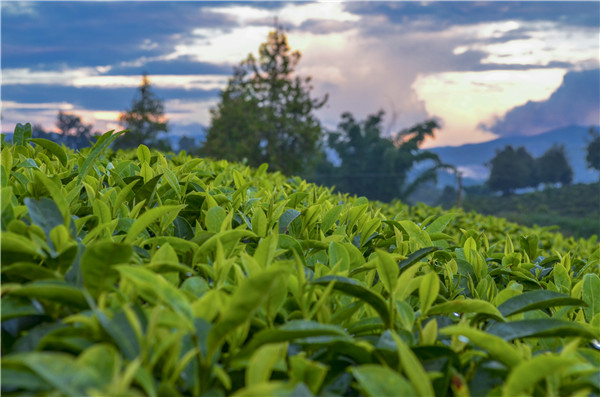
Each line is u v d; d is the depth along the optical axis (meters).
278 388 0.83
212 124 45.06
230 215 1.63
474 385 1.12
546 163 103.69
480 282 1.76
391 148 66.50
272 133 44.03
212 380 1.00
